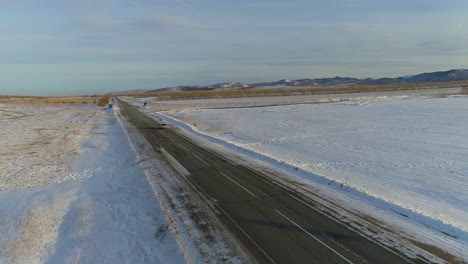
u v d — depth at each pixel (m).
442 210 10.35
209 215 10.35
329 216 9.99
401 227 9.14
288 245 8.23
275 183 13.62
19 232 9.63
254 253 7.89
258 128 32.81
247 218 10.01
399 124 31.88
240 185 13.45
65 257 8.34
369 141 23.45
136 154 20.95
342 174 14.91
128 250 8.52
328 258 7.56
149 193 13.03
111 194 13.32
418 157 18.02
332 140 24.41
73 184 15.11
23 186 14.99
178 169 16.52
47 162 19.78
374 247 8.03
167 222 10.01
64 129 35.94
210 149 21.98
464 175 14.30
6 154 22.14
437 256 7.57
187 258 7.80
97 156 21.11
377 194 11.94
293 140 24.92
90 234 9.59
